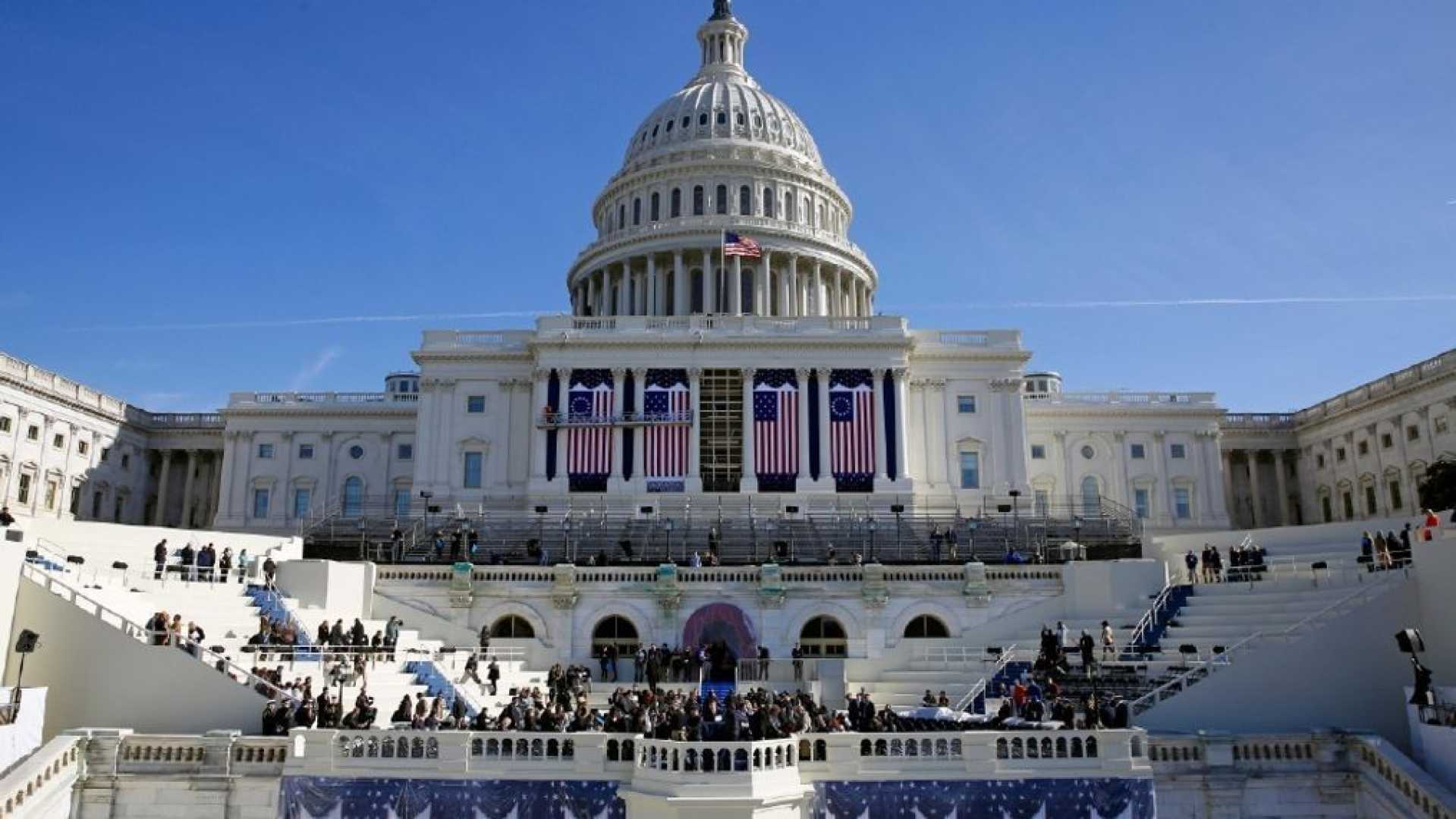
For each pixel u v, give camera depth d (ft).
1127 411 323.37
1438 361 276.41
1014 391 263.08
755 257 307.99
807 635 172.96
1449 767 98.07
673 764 83.05
